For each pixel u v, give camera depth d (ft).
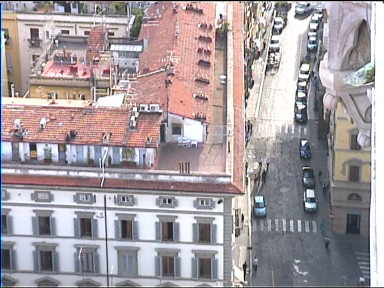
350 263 511.40
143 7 579.07
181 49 492.95
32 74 512.22
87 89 501.56
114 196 417.49
